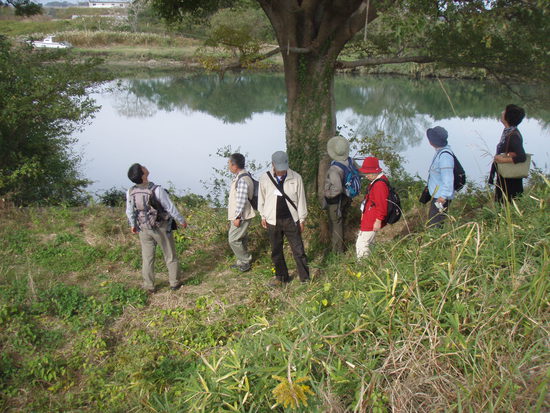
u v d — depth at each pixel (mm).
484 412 2137
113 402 3514
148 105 28141
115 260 6195
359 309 2881
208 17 9547
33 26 58406
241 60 6410
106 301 5078
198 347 4180
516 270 2811
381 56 8344
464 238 3354
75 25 62906
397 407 2264
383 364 2500
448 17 5551
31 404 3512
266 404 2467
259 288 5156
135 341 4367
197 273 5895
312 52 6625
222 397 2504
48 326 4570
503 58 7156
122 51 49844
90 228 6895
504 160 4773
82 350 4188
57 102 8320
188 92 33250
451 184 4523
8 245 6379
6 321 4477
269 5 6824
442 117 20672
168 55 49500
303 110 6887
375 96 27891
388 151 9203
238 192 5320
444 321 2723
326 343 2701
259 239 6484
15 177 8172
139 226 5098
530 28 6527
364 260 3963
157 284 5609
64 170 11859
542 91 7719
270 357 2668
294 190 4914
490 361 2273
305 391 2371
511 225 3027
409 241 3850
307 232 6531
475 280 2939
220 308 4875
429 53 7199
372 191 4699
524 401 2104
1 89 7961
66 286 5254
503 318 2570
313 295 3744
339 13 6191
